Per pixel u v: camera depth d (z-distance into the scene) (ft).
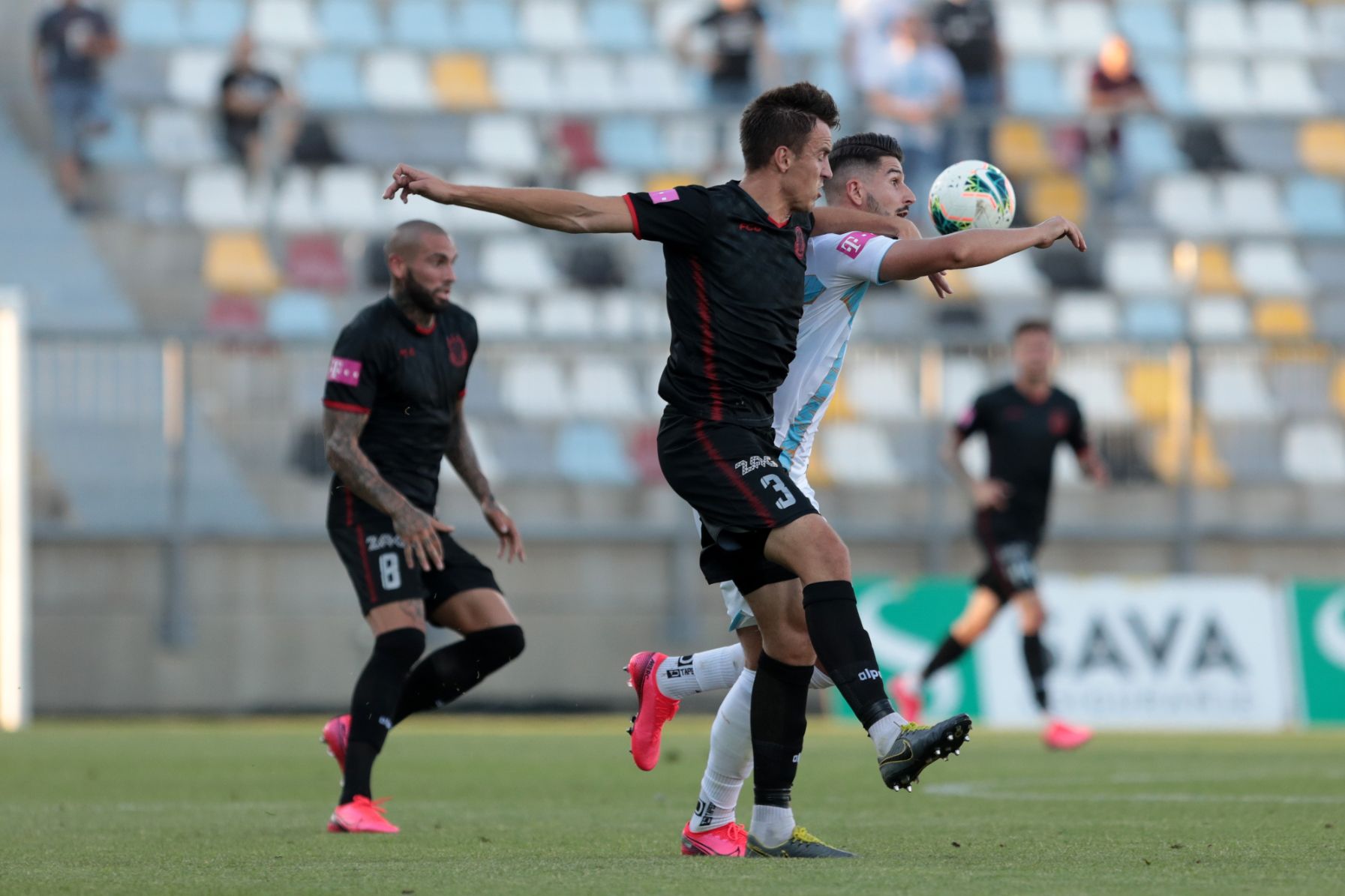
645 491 181.78
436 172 223.92
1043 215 234.38
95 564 170.71
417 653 70.90
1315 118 255.09
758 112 53.88
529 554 178.50
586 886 45.21
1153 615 169.99
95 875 50.34
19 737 138.82
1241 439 189.98
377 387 72.13
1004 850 56.59
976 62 241.55
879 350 184.34
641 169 230.07
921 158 220.02
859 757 116.98
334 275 210.79
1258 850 56.34
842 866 50.34
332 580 174.91
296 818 73.92
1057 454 186.91
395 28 261.85
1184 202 240.12
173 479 171.63
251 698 172.55
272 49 248.73
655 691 61.67
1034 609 132.05
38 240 210.18
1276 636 172.55
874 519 183.32
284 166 223.10
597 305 207.92
